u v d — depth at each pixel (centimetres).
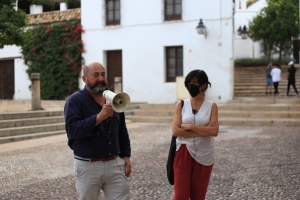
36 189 684
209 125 436
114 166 391
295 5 2778
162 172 782
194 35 1958
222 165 832
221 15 1902
